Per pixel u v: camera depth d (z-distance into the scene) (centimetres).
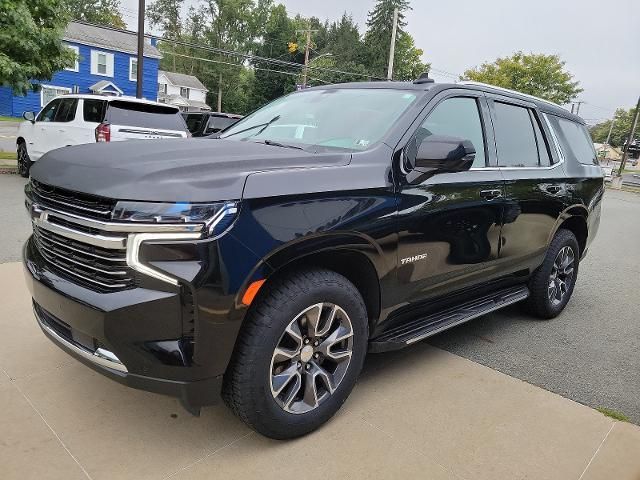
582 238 523
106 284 237
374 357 391
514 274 435
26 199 297
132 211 223
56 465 248
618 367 400
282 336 259
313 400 278
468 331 461
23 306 425
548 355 415
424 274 329
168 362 230
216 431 283
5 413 285
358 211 276
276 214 245
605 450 289
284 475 252
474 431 299
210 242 226
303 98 405
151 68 3800
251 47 6888
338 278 277
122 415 291
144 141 305
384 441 283
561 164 470
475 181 359
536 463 274
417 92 351
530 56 4219
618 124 9525
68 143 1095
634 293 635
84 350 253
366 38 6269
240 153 278
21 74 1248
